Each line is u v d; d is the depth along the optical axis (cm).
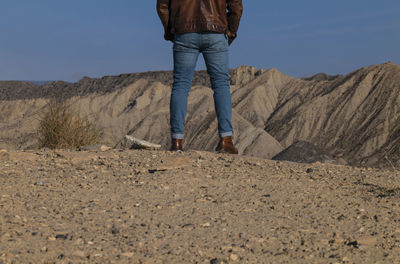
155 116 11288
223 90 550
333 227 293
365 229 291
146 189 366
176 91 552
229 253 242
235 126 9675
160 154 523
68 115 720
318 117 11156
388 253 251
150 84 13400
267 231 280
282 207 333
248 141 9219
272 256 242
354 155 9625
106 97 13150
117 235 262
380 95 10925
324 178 448
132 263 224
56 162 493
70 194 350
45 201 327
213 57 541
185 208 320
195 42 535
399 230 291
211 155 526
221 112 552
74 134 705
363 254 249
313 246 259
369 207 342
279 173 454
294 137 10919
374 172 496
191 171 430
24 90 14238
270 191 377
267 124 11900
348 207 339
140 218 295
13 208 304
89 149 618
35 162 493
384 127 10038
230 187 382
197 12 525
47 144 702
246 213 315
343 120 10788
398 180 458
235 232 276
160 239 258
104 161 492
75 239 252
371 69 11856
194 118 11331
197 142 10425
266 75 13850
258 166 484
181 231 273
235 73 15438
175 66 552
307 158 1364
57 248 238
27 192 352
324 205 342
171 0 539
